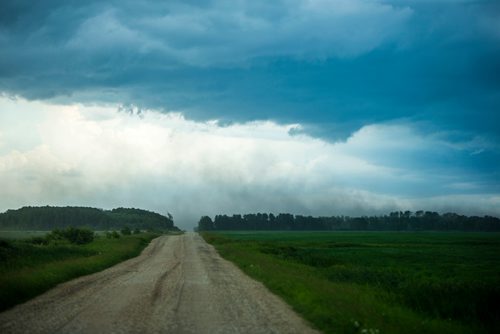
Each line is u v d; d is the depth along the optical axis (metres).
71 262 32.16
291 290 21.66
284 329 13.88
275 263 39.91
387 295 23.80
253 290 23.11
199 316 15.77
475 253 66.19
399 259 55.09
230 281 27.17
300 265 42.28
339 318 14.70
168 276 29.42
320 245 86.12
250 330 13.67
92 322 14.42
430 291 25.38
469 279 34.03
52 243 56.03
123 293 21.19
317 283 23.70
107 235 87.56
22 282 20.39
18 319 14.77
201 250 64.12
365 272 35.62
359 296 20.55
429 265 47.62
